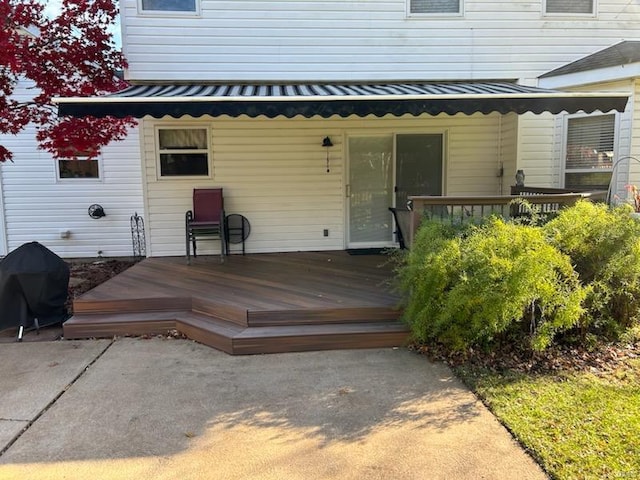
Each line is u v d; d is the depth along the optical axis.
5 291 5.93
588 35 9.50
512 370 4.74
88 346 5.70
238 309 5.76
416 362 5.07
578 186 9.23
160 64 8.88
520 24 9.39
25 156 11.19
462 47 9.37
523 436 3.54
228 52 8.99
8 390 4.49
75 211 11.45
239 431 3.73
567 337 5.25
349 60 9.21
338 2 9.09
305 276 7.67
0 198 11.25
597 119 8.84
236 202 9.84
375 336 5.47
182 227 9.80
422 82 9.42
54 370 4.96
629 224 5.20
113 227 11.56
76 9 7.29
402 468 3.23
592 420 3.74
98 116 6.07
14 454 3.43
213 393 4.39
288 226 10.03
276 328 5.65
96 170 11.41
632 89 8.16
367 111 6.36
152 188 9.63
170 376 4.78
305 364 5.06
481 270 4.73
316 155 9.90
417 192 10.18
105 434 3.70
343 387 4.49
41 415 4.00
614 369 4.71
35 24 7.02
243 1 8.92
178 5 8.84
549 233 5.36
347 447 3.50
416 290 5.12
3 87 7.08
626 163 8.36
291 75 9.14
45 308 6.25
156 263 8.98
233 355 5.34
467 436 3.60
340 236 10.16
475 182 10.19
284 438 3.62
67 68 7.35
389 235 10.30
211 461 3.34
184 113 6.15
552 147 9.48
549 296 4.71
